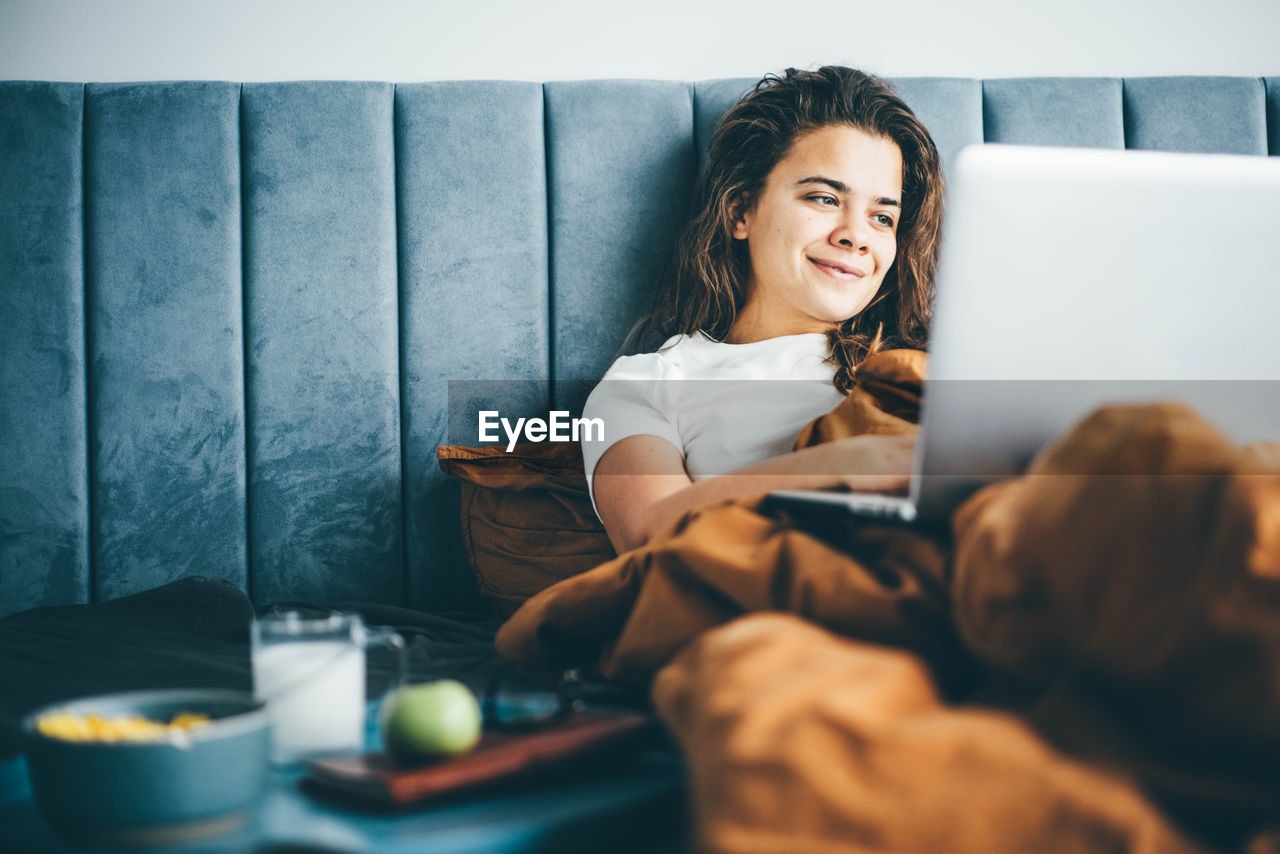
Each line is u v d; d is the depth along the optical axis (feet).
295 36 5.48
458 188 5.07
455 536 4.97
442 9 5.55
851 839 1.41
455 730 1.85
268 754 1.83
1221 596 1.54
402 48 5.54
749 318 4.91
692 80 5.65
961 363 2.18
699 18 5.63
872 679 1.66
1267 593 1.51
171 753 1.66
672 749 2.08
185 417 4.88
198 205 4.93
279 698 2.04
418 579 4.96
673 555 2.49
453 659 3.36
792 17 5.64
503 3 5.57
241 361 4.94
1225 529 1.57
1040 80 5.32
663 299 5.08
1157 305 2.11
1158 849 1.34
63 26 5.32
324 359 4.97
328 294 4.98
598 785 1.92
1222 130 5.29
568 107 5.17
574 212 5.15
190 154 4.93
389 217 5.04
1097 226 2.05
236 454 4.90
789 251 4.72
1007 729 1.52
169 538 4.85
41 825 1.82
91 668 3.08
